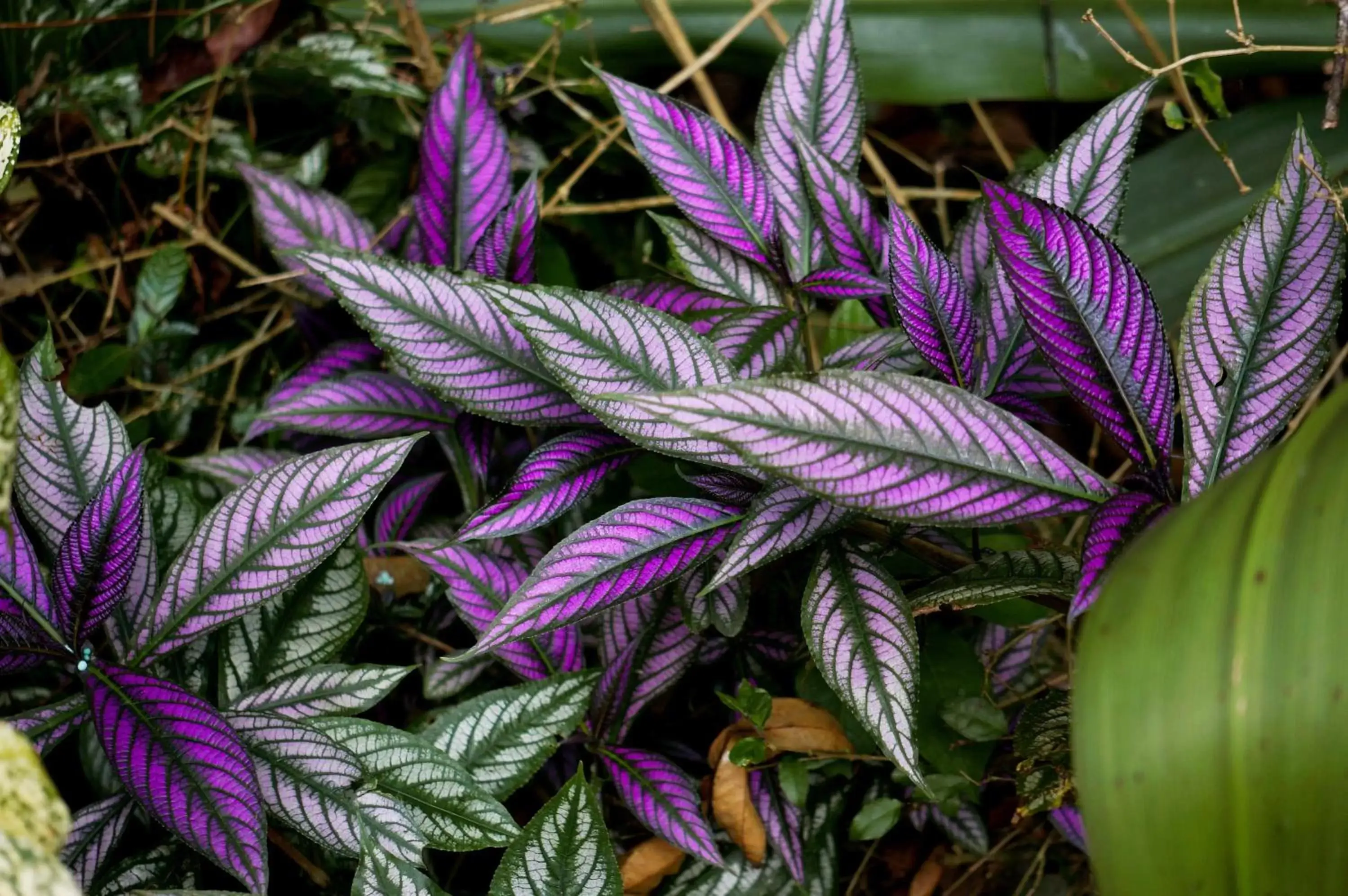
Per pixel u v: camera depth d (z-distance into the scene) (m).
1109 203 0.96
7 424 0.79
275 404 1.07
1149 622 0.80
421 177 1.05
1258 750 0.78
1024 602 1.05
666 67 1.27
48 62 1.22
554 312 0.91
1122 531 0.87
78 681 1.00
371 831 0.93
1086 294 0.89
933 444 0.87
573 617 0.91
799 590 1.06
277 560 0.92
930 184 1.32
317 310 1.12
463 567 1.01
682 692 1.11
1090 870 1.08
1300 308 0.90
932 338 0.93
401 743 0.95
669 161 0.99
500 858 1.07
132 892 0.92
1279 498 0.80
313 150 1.22
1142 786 0.79
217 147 1.22
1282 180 0.90
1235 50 1.10
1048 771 0.98
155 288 1.17
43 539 0.94
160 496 1.01
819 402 0.86
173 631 0.92
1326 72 1.18
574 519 1.09
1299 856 0.78
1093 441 1.18
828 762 1.05
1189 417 0.90
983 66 1.22
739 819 1.03
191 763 0.89
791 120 0.98
